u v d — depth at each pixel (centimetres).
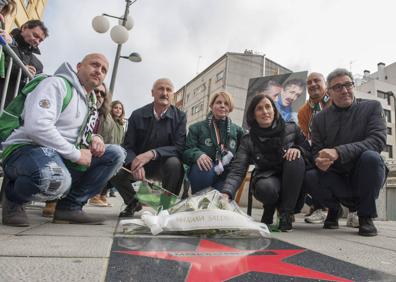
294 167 269
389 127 3394
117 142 544
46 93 214
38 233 191
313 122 319
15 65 299
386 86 3547
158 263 129
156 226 204
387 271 135
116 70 766
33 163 202
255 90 1622
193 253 152
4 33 288
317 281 116
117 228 219
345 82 287
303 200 303
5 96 280
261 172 296
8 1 308
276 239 210
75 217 254
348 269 135
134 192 351
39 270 110
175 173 330
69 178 218
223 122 344
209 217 206
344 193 285
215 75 3006
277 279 116
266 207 300
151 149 357
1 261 119
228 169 331
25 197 209
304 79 1523
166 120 354
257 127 288
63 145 215
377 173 253
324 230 300
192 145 344
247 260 143
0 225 212
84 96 243
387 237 255
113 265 123
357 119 286
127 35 741
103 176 266
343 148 261
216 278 113
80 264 121
